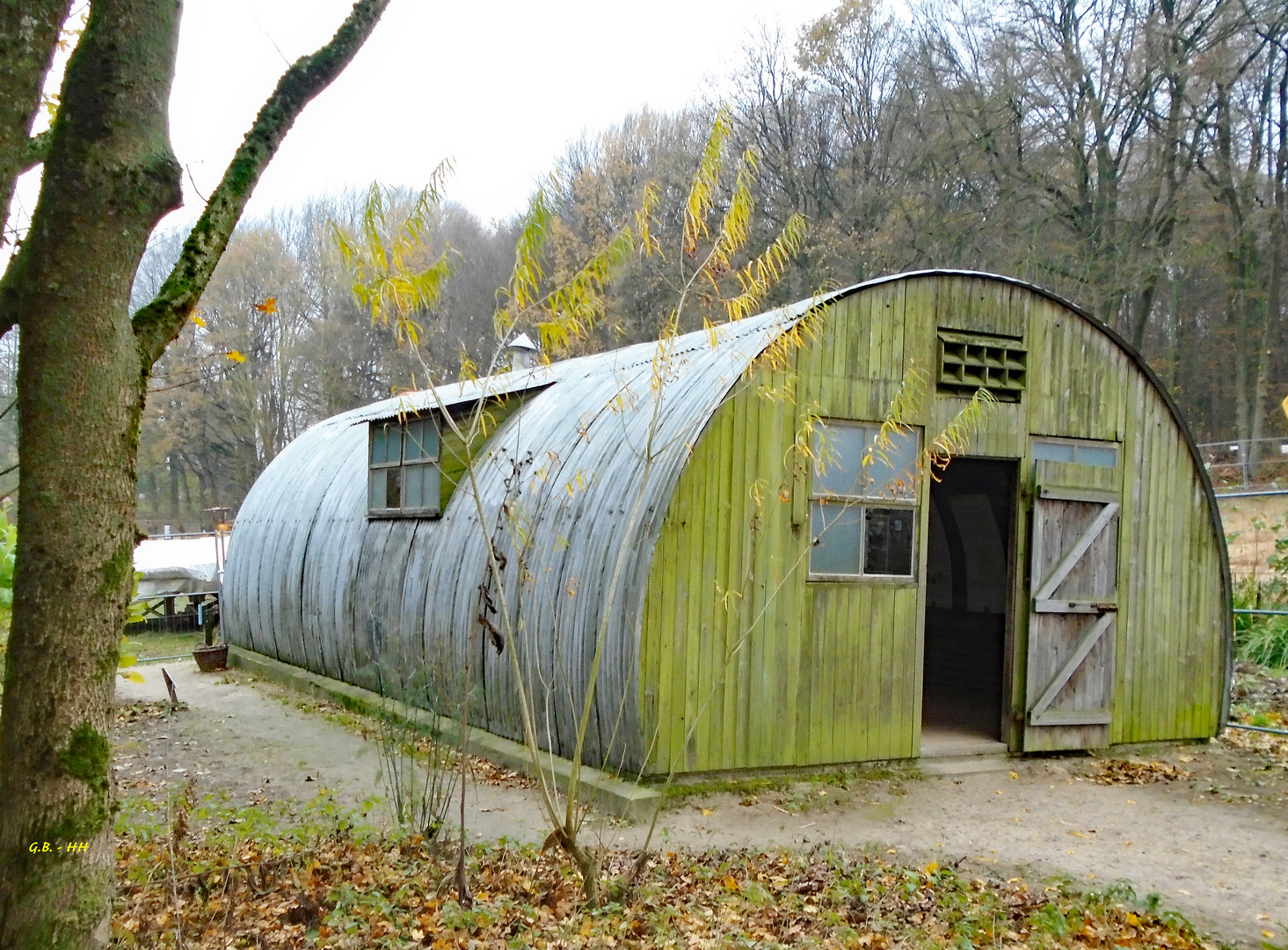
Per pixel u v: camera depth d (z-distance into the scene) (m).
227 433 42.12
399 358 29.50
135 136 3.94
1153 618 10.60
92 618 3.83
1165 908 6.35
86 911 3.76
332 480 14.78
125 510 3.95
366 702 11.82
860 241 28.72
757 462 8.65
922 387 9.50
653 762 8.12
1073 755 10.13
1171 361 29.34
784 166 31.08
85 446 3.81
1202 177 26.70
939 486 13.84
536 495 9.88
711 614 8.40
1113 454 10.48
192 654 17.75
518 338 14.26
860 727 9.15
